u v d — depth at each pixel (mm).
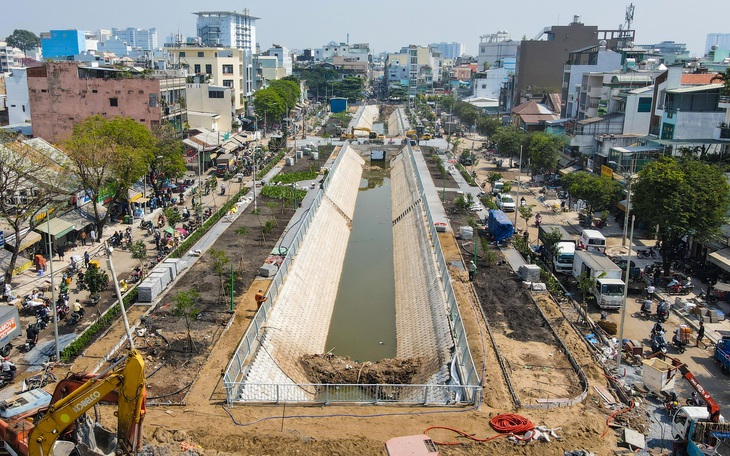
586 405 38375
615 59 137625
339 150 150625
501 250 70750
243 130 163000
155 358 43812
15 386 39156
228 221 80812
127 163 71562
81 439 28609
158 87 103000
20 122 123188
